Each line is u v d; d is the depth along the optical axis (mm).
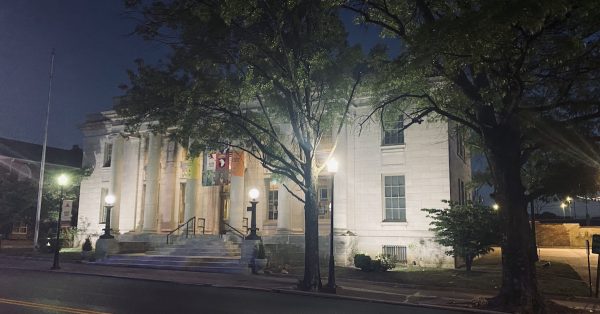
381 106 16969
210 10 15469
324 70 17812
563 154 15508
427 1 14062
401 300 14969
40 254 30797
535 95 16781
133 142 33906
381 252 25953
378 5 15219
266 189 29906
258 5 15203
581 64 12930
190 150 19672
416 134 26156
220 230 30969
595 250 16188
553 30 12266
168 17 16422
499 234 20516
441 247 24703
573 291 17250
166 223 31203
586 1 10273
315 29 16672
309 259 16734
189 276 20453
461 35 10844
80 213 35969
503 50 11734
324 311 12234
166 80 17594
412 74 14344
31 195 35406
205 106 17734
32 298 12781
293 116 17344
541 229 40688
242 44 16281
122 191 33656
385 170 26547
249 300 13859
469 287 18125
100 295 13719
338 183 27016
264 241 27391
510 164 14000
